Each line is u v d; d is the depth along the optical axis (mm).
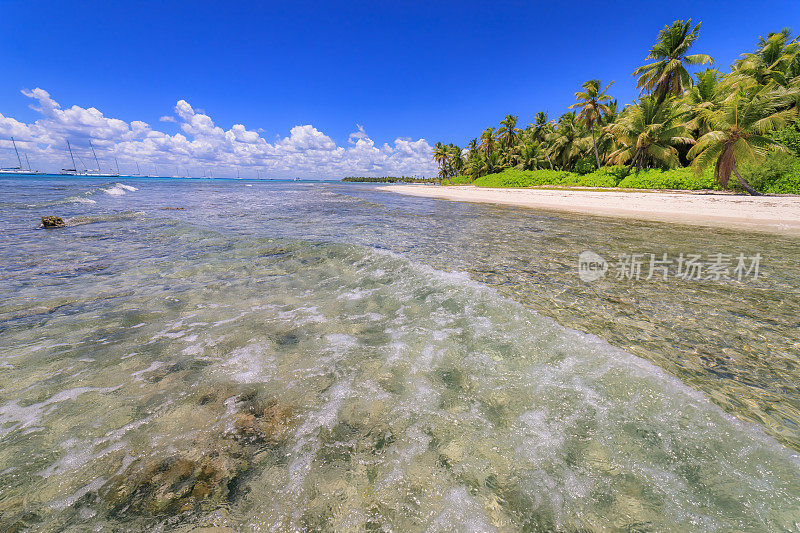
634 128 32000
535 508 1596
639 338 3346
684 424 2092
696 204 19188
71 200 19625
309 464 1869
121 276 5625
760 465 1772
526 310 4094
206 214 14578
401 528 1524
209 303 4477
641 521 1515
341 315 4070
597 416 2186
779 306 4277
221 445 2004
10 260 6543
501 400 2389
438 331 3578
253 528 1523
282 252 7262
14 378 2688
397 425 2164
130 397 2463
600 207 20062
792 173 21672
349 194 37000
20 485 1712
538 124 54625
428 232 10391
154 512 1593
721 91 29188
